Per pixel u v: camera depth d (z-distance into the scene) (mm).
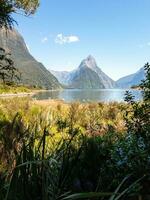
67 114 14086
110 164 3596
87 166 3355
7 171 2395
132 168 3453
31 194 2402
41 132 4941
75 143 3850
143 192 3262
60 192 2506
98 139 4594
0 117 9508
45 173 2459
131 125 4625
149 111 4645
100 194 1867
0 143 2914
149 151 3650
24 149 2492
